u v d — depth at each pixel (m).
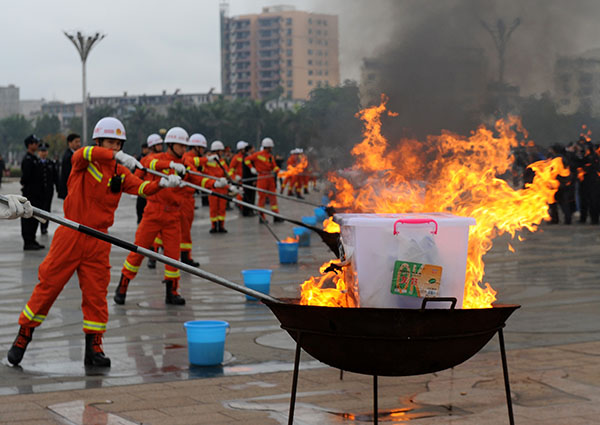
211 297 10.17
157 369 6.47
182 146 10.71
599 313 8.88
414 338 3.83
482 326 3.94
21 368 6.53
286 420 5.03
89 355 6.61
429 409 5.27
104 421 5.00
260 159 23.38
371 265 3.97
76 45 47.91
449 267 3.99
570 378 6.05
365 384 5.93
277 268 12.91
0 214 4.89
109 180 6.65
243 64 185.50
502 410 5.22
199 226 21.84
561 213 26.20
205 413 5.18
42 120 191.50
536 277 11.86
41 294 6.59
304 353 7.05
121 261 14.09
